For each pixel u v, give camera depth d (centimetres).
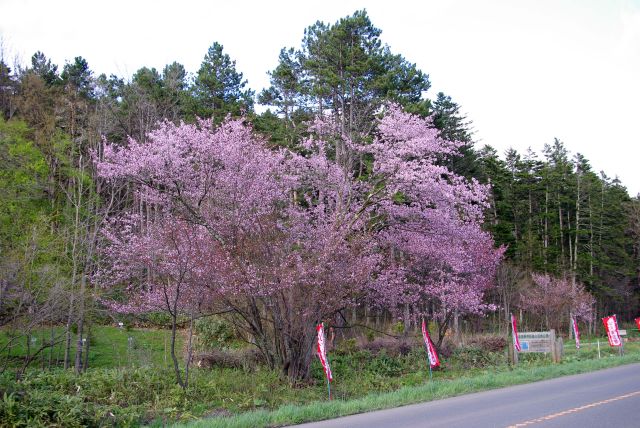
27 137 2188
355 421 1009
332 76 2952
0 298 1384
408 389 1399
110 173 1805
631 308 6025
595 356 2558
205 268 1494
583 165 6250
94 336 2116
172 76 3825
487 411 1029
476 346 2584
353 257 1723
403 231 2214
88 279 1797
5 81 2669
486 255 2598
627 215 5788
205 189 1716
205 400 1348
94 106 3044
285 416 1064
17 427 906
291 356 1652
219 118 3284
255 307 1670
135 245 1720
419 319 3031
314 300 1616
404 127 2014
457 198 2014
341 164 2423
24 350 1952
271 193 1830
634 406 1033
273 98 3878
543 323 4078
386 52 3234
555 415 948
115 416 1076
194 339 2291
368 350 2222
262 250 1612
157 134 1898
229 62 3791
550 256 5122
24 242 1534
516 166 5659
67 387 1343
